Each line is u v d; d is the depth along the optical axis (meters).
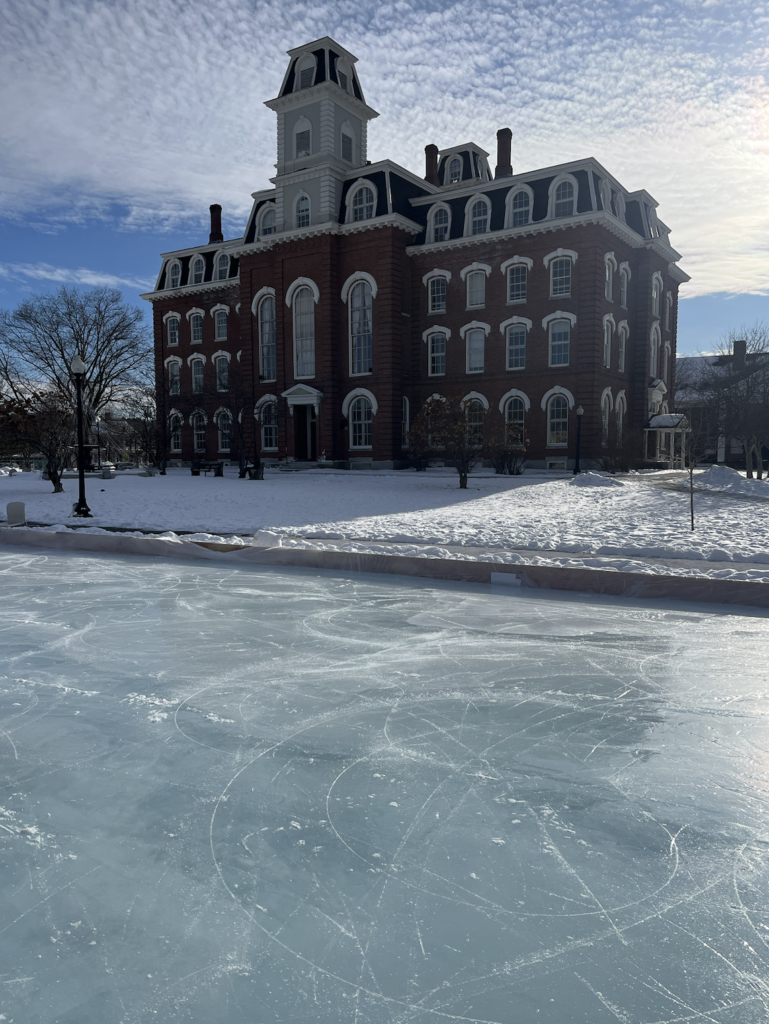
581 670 5.02
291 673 4.96
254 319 41.88
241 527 13.17
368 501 19.66
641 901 2.35
